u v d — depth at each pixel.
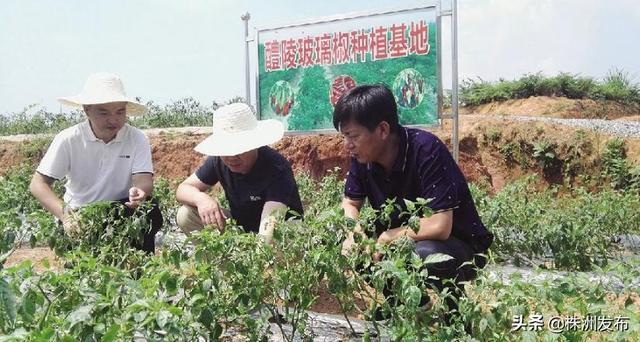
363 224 3.18
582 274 2.88
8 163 13.99
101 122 4.70
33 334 2.11
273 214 3.19
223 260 3.00
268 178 4.32
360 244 3.04
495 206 6.14
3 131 18.59
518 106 20.59
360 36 8.68
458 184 3.62
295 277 3.09
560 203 7.32
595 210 6.54
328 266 3.00
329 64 8.99
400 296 2.85
